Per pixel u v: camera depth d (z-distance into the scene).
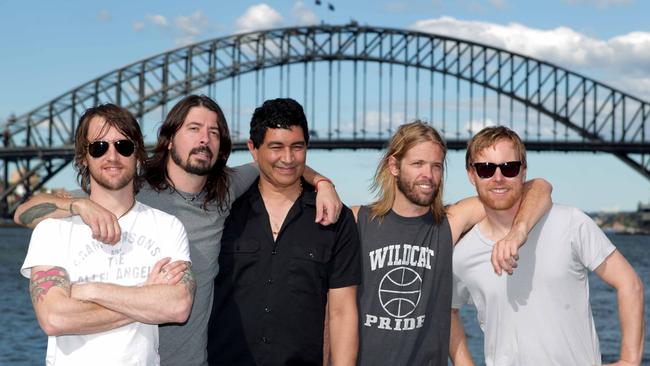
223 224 5.96
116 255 4.97
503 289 5.75
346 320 5.82
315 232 5.78
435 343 5.98
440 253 5.98
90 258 4.94
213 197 5.88
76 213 4.86
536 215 5.56
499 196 5.68
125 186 5.07
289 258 5.72
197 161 5.73
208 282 5.80
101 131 4.96
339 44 125.94
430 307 5.97
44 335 28.72
